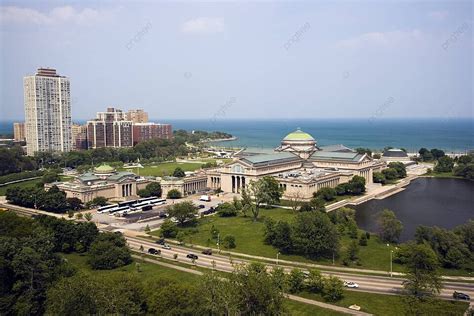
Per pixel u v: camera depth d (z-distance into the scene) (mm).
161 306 148750
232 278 163250
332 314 167000
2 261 174750
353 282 199250
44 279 178000
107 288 153750
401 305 174125
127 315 148375
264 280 158375
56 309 146625
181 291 151625
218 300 149375
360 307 172875
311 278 190000
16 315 167000
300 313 168000
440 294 185750
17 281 174125
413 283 177750
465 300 178750
